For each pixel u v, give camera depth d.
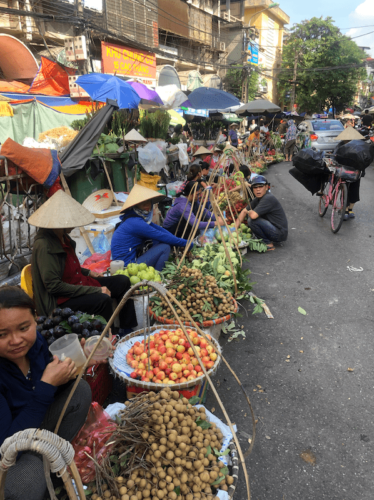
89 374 2.59
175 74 19.23
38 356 1.99
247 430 2.68
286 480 2.30
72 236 5.09
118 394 3.04
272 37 38.91
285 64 36.91
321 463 2.41
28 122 10.70
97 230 5.00
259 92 34.25
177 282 3.66
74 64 11.19
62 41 14.68
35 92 11.59
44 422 2.00
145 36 19.16
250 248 6.34
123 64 16.38
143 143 7.39
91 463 1.96
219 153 10.19
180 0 23.16
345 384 3.13
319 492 2.22
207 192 4.21
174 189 7.77
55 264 3.02
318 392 3.05
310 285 5.01
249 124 28.89
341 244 6.55
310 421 2.75
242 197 6.86
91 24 10.62
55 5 13.47
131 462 1.91
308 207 9.21
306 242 6.73
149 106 10.74
